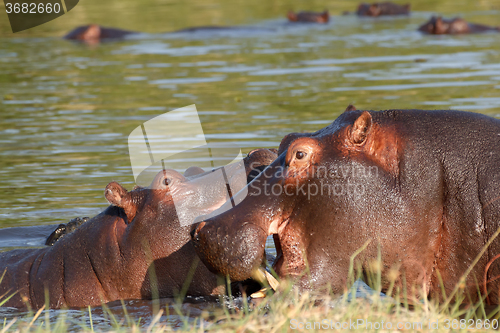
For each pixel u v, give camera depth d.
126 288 22.56
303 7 131.88
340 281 19.33
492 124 20.41
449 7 126.44
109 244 22.62
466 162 19.77
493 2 130.62
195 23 110.38
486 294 19.83
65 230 26.52
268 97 54.69
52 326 20.11
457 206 19.66
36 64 76.94
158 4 136.12
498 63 66.94
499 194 19.39
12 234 28.14
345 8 129.75
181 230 21.97
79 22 113.00
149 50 85.56
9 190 34.28
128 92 59.44
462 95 51.69
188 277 22.23
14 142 44.34
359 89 56.31
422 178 19.55
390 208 19.23
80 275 22.84
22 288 23.28
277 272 19.39
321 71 66.31
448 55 73.50
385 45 83.44
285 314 17.41
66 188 34.44
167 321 20.22
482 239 19.52
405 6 119.50
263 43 88.69
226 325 18.02
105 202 32.12
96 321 20.62
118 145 42.72
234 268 18.69
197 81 63.31
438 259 19.98
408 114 20.34
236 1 142.38
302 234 19.20
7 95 59.97
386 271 19.64
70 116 51.25
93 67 73.88
